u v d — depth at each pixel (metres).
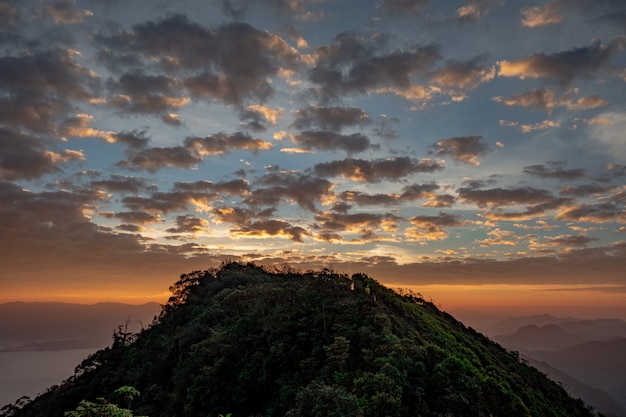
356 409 31.73
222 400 50.81
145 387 72.00
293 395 43.06
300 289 62.69
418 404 35.53
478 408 37.34
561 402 71.12
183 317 93.50
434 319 75.62
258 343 53.94
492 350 80.12
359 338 46.56
